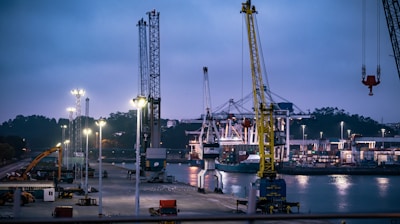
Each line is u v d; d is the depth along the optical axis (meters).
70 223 9.64
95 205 98.06
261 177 123.69
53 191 101.56
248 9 132.62
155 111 182.50
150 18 193.88
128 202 106.44
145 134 198.75
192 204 108.69
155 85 188.25
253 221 9.99
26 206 92.25
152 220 10.05
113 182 168.38
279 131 129.62
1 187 103.06
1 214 74.31
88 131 110.81
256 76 132.38
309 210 129.75
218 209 101.06
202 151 145.25
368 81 103.25
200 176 143.38
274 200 115.94
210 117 168.12
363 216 10.26
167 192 135.75
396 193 195.00
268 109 128.75
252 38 133.75
